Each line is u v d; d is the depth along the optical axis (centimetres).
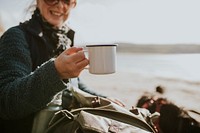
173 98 274
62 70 88
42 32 116
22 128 107
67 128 98
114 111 105
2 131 112
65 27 129
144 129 104
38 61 112
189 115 200
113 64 92
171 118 199
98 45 89
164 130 199
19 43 106
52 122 101
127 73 380
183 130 196
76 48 90
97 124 96
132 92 312
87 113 99
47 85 89
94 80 354
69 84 122
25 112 96
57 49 121
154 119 129
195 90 302
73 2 129
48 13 119
